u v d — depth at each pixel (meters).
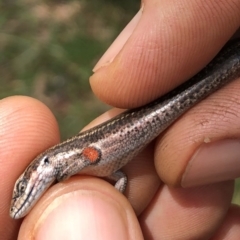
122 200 0.10
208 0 0.10
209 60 0.10
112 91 0.10
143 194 0.11
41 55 0.18
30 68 0.18
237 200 0.15
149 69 0.10
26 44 0.18
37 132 0.10
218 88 0.10
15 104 0.10
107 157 0.10
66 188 0.10
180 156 0.10
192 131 0.10
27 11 0.19
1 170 0.10
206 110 0.10
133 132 0.10
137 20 0.10
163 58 0.10
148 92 0.10
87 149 0.10
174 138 0.10
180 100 0.10
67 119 0.17
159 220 0.12
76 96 0.17
